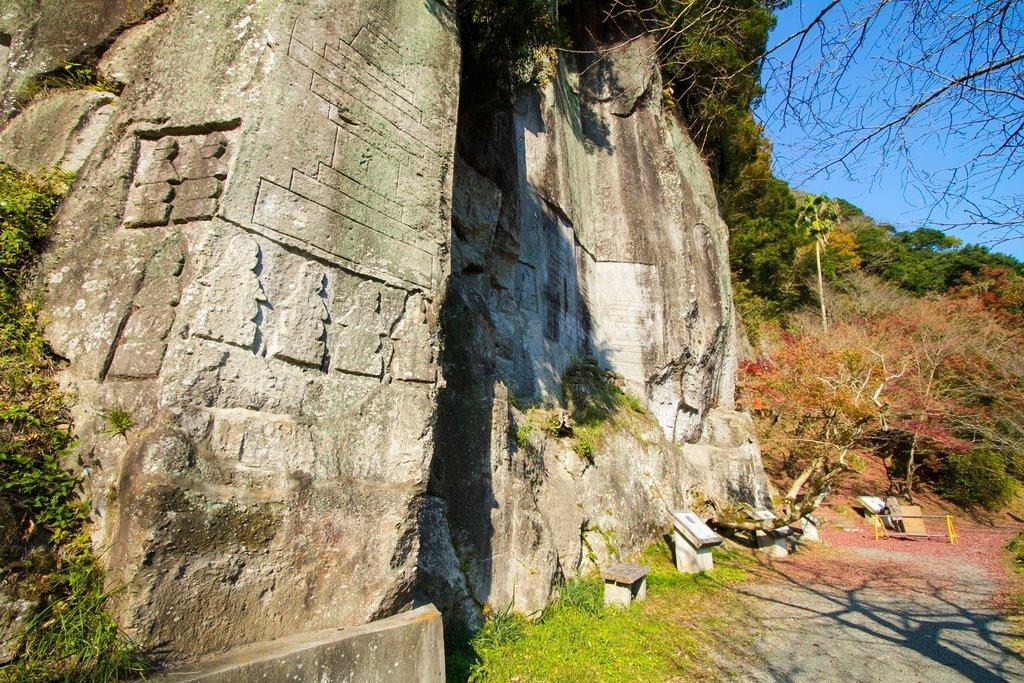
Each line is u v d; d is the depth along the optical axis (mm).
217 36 3557
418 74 4445
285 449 3068
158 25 3967
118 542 2518
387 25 4242
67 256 3309
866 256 32344
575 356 10945
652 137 14930
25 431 2793
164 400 2717
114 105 3965
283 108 3393
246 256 3098
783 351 20297
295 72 3496
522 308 8805
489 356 6098
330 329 3475
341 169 3688
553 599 5895
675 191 14789
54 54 4199
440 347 4176
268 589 2807
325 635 2846
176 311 2920
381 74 4117
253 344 3072
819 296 27438
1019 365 16641
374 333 3732
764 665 5477
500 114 8383
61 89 4188
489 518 5398
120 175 3363
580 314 11609
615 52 14742
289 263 3311
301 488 3068
